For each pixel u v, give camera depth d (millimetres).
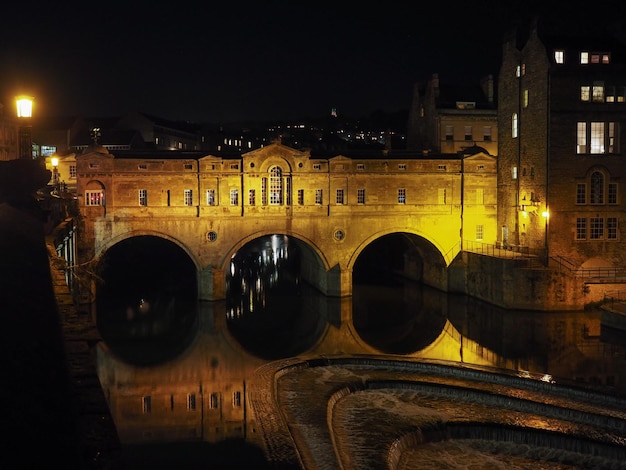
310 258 83500
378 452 32156
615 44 68812
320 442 33406
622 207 66500
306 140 166000
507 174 73688
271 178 71875
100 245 68625
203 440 34219
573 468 31516
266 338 59531
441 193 74812
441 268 77000
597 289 62594
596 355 49062
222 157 71000
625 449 31219
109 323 64000
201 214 70375
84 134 111688
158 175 69438
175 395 42812
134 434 35281
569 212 65812
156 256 90562
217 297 70438
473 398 40281
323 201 72812
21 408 7879
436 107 87062
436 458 32719
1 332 10047
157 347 55844
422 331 60625
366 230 73688
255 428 35812
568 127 65250
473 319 64438
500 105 75688
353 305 73562
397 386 43031
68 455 7484
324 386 43344
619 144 66125
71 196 64625
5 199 24453
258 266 108438
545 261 65688
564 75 64938
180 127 138375
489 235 76062
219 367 49812
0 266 13688
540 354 49750
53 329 11484
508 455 33188
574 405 38625
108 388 44312
